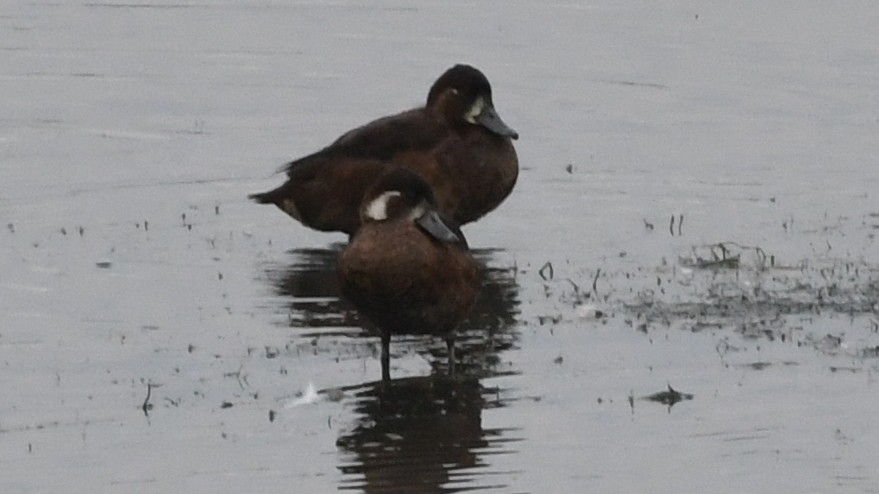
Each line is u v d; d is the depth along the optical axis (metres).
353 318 14.32
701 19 24.92
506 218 17.23
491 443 11.78
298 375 13.03
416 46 23.84
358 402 12.53
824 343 13.52
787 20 24.78
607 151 19.52
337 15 25.42
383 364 13.05
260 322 14.21
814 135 20.00
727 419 12.19
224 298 14.82
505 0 26.03
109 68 23.06
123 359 13.32
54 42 24.27
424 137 16.45
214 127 20.55
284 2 26.16
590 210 17.47
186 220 17.19
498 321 14.20
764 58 23.06
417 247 12.73
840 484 11.04
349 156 16.45
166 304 14.64
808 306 14.32
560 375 13.05
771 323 13.98
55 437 11.88
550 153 19.45
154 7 26.06
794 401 12.49
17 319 14.21
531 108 21.20
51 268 15.56
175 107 21.38
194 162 19.20
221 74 22.77
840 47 23.44
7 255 15.91
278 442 11.80
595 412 12.34
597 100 21.48
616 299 14.64
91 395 12.61
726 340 13.66
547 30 24.50
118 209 17.48
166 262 15.85
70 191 18.08
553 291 14.93
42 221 17.03
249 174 18.80
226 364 13.24
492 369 13.17
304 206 16.53
